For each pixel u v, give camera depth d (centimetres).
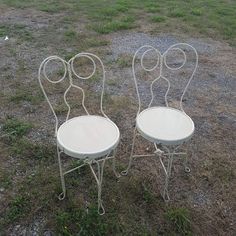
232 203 262
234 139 331
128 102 382
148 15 672
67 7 698
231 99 402
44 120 347
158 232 238
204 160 302
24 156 298
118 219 244
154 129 242
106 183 272
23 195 259
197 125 349
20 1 729
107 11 671
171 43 550
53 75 430
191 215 250
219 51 532
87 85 412
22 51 493
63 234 232
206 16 680
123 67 461
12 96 381
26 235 232
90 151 218
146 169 289
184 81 436
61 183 267
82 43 527
